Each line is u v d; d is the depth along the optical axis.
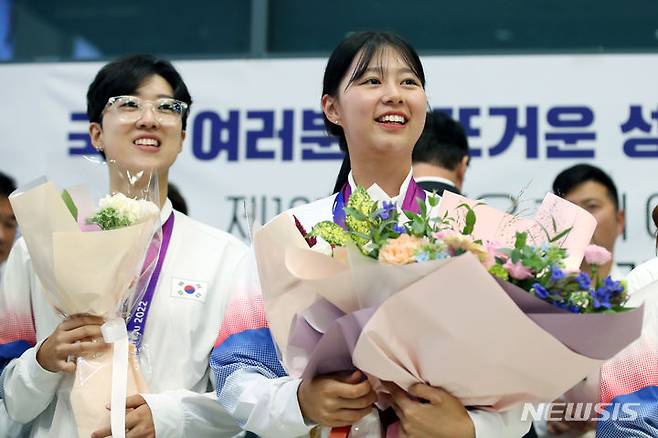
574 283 3.94
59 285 4.76
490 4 7.96
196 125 7.50
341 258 4.14
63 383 5.00
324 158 7.39
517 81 7.31
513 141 7.27
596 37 7.81
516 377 4.02
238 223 7.41
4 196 7.39
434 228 4.20
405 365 4.06
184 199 7.27
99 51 8.28
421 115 4.91
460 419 4.13
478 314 3.80
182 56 7.56
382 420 4.41
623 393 4.70
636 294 4.86
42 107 7.60
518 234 4.08
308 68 7.48
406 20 8.03
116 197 4.86
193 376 5.26
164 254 5.48
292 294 4.30
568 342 3.92
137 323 5.25
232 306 5.09
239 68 7.52
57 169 7.53
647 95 7.21
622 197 7.12
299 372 4.36
